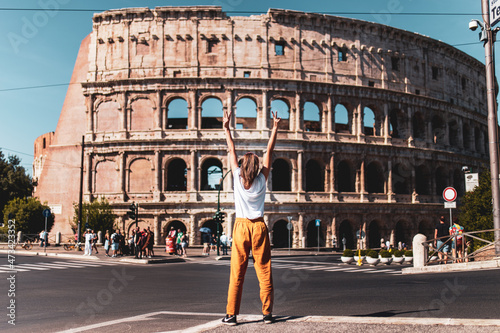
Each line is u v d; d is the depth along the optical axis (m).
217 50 64.44
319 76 66.56
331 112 66.56
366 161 67.69
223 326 7.77
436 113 75.81
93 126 65.50
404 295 14.77
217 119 65.19
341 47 68.31
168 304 14.77
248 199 8.08
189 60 64.19
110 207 62.16
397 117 72.75
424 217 71.62
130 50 64.88
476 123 85.00
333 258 50.72
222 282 23.17
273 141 8.62
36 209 65.75
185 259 45.88
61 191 68.88
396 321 7.71
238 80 63.38
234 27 64.75
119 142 63.41
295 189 63.91
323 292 17.30
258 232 7.96
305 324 7.65
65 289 19.92
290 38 65.88
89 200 64.44
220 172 64.81
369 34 70.31
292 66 65.62
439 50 77.81
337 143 65.56
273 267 36.38
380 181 69.31
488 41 26.12
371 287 18.38
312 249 62.62
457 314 10.38
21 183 90.50
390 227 68.69
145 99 64.38
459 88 81.00
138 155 63.38
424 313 10.62
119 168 63.53
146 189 63.22
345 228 69.88
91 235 46.81
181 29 64.50
